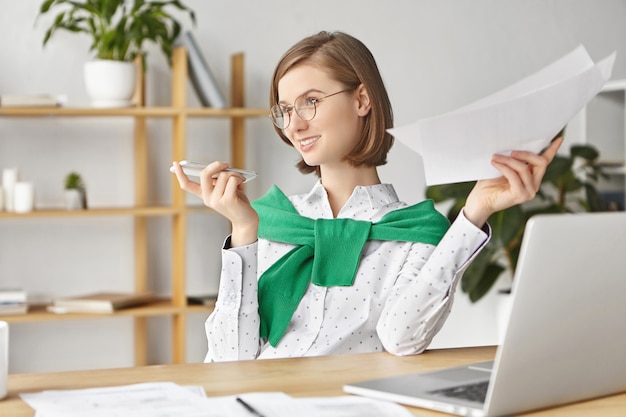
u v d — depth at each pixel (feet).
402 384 3.67
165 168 12.72
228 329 5.50
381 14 13.43
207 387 3.76
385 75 13.48
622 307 3.42
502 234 12.48
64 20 12.19
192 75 12.01
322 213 6.11
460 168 4.36
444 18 13.71
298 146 5.83
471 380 3.73
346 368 4.18
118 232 12.56
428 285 4.90
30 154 12.21
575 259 3.17
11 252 12.17
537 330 3.17
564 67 4.78
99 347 12.43
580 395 3.49
